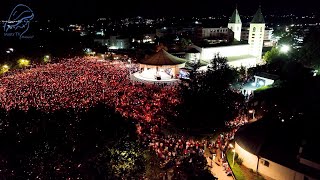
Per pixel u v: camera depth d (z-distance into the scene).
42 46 98.25
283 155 26.12
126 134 20.41
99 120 20.17
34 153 18.55
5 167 18.05
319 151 24.56
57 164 18.50
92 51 104.88
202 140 32.53
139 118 37.16
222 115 34.91
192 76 47.56
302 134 27.67
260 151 27.31
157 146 30.05
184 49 88.00
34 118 21.89
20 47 94.44
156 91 52.47
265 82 54.62
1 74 64.88
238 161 29.17
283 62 64.88
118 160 19.22
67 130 19.94
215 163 28.80
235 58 85.50
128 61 84.69
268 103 42.62
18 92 46.34
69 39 114.00
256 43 93.38
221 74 47.50
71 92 46.81
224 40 97.94
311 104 39.66
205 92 36.41
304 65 63.94
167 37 147.50
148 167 22.55
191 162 21.91
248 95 50.81
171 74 68.75
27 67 74.31
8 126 20.84
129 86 54.28
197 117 33.44
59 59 90.00
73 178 18.55
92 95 45.25
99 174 18.78
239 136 30.48
